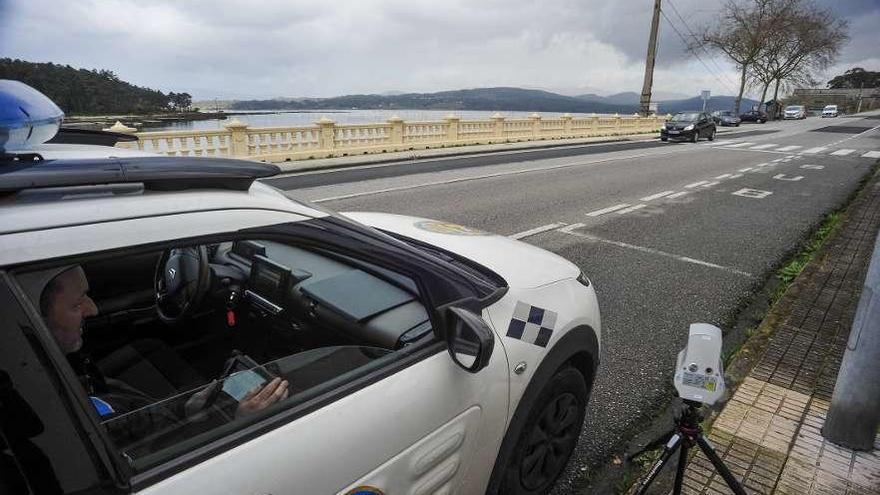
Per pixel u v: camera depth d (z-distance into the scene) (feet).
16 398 3.02
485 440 5.81
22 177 3.27
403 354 5.08
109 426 3.67
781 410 9.55
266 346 6.82
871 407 8.25
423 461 4.93
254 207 4.27
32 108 3.72
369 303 6.09
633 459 8.59
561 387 6.98
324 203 27.48
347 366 4.99
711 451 6.35
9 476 2.90
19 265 3.16
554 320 6.78
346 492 4.16
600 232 22.81
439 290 5.51
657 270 17.88
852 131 113.29
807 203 30.66
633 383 10.98
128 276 6.79
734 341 12.99
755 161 54.08
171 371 5.98
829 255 18.67
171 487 3.33
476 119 65.82
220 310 7.11
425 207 26.89
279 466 3.77
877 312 7.82
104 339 6.55
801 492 7.66
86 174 3.52
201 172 4.05
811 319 13.28
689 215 26.71
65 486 3.01
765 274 17.84
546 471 7.28
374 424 4.43
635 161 52.80
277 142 45.42
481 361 4.89
